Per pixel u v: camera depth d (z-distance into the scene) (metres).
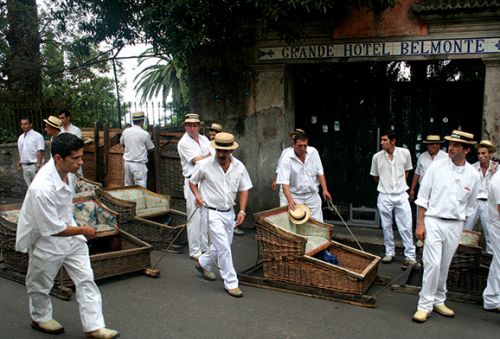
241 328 4.91
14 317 4.98
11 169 11.65
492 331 4.96
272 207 8.73
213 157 5.80
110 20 9.21
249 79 8.59
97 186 7.94
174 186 9.06
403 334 4.85
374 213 8.72
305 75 8.93
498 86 7.16
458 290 5.93
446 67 8.26
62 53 13.66
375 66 8.53
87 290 4.48
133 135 8.88
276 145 8.57
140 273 6.38
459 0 7.02
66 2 9.73
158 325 4.93
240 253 7.52
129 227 7.60
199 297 5.66
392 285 6.07
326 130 8.91
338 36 7.87
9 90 12.62
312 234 6.65
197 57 8.88
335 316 5.23
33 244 4.37
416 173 7.54
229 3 7.85
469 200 5.21
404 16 7.49
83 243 4.55
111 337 4.48
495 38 7.07
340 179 8.89
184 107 12.73
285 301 5.61
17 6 12.34
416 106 8.39
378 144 8.62
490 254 6.07
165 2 7.77
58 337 4.57
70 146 4.18
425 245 5.18
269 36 8.31
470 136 5.01
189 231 7.00
